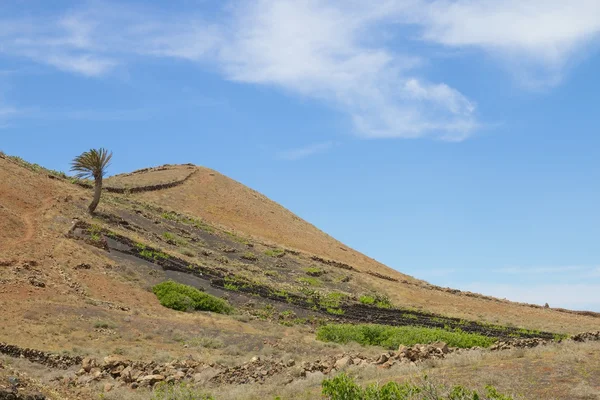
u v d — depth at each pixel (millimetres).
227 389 19031
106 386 19828
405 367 18016
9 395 13539
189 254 59438
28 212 55156
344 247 95188
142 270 47469
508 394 14172
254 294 50188
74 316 32656
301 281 63531
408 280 82438
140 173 105125
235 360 26766
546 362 16844
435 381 14836
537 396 14055
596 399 13578
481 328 48500
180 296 41594
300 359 27516
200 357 27547
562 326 55875
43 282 37562
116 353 27156
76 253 45438
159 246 58188
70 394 18641
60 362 23906
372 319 48344
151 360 25984
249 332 37094
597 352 17984
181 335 32781
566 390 14266
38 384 18297
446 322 50344
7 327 28594
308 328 41906
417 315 54281
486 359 18328
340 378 14211
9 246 43469
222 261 61938
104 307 36438
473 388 14688
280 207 108062
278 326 41156
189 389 18172
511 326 53781
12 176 63594
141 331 32469
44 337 28375
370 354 30312
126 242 52781
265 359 24172
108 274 43688
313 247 87625
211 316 40781
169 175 101375
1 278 35844
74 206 60750
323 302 53219
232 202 97125
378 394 13742
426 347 20594
